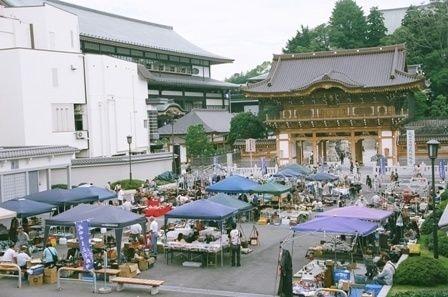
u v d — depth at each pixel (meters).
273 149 101.62
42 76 66.31
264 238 37.88
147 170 73.81
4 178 47.62
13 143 64.88
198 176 70.50
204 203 31.66
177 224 39.06
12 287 26.62
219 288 25.95
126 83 80.81
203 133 98.75
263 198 49.25
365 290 23.41
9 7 73.44
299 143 99.00
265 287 25.98
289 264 22.86
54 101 67.56
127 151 80.12
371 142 124.69
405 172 75.44
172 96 126.12
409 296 20.92
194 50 139.75
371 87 89.00
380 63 98.06
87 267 25.50
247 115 108.81
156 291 25.03
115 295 24.95
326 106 93.44
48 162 53.19
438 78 126.94
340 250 30.11
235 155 101.06
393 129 89.81
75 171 63.59
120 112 78.69
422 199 47.84
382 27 152.00
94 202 45.09
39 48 73.44
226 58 146.12
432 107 120.00
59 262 28.64
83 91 71.31
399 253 29.31
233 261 30.19
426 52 137.62
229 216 31.23
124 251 30.59
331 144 123.12
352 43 150.50
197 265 30.11
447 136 93.69
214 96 140.88
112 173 67.75
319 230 26.62
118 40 108.19
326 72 98.19
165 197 51.94
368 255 29.47
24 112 64.38
